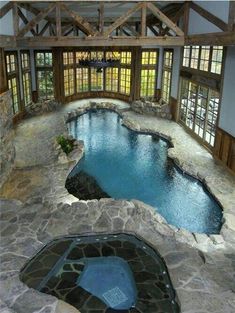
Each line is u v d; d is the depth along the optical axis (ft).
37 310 15.90
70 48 63.72
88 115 60.34
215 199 28.99
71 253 21.20
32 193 29.04
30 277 18.98
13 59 49.70
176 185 32.94
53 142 41.47
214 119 38.47
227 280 18.54
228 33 27.25
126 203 26.43
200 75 41.88
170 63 56.44
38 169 34.17
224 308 16.51
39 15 34.63
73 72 66.49
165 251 21.01
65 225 23.30
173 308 17.15
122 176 34.94
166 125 51.34
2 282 17.90
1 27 32.91
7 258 19.88
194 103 45.11
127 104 64.80
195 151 40.01
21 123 51.13
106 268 19.94
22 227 22.95
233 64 32.76
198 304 16.75
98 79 70.44
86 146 43.78
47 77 62.54
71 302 17.42
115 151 42.19
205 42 32.12
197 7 35.91
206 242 22.38
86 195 30.53
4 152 30.89
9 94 33.09
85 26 34.86
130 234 23.08
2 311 15.16
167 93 59.26
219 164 35.86
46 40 35.27
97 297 17.78
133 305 17.34
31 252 20.52
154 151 42.32
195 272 19.15
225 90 34.60
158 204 29.22
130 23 59.62
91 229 22.95
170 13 45.44
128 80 65.46
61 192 29.45
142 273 19.63
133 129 50.29
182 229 23.90
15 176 32.35
